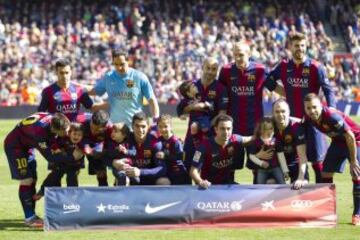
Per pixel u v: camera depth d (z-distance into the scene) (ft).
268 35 155.84
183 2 165.78
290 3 172.96
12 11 157.69
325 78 43.09
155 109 43.98
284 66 43.73
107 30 149.69
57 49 139.64
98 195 37.63
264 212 37.96
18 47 140.87
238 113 43.65
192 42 147.33
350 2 173.37
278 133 39.75
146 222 37.65
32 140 38.70
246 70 43.19
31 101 125.70
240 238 35.06
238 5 168.86
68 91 41.65
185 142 44.27
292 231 36.73
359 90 138.51
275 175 40.42
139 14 159.02
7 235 36.09
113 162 39.45
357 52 151.64
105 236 35.70
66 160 38.83
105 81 44.01
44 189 37.96
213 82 43.32
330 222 38.04
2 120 117.39
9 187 51.52
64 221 37.22
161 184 39.93
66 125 37.42
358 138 39.24
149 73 138.21
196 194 38.01
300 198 38.19
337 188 50.37
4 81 127.85
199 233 36.24
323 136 42.47
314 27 169.07
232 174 41.11
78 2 161.89
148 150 39.99
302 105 43.45
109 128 39.68
